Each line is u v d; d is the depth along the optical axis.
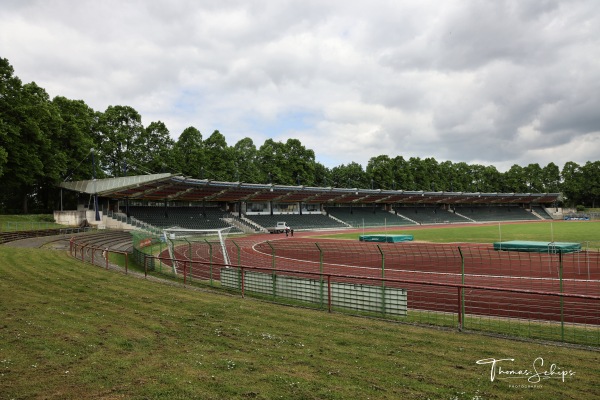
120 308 13.97
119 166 76.50
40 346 9.78
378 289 14.73
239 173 100.62
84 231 48.03
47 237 38.75
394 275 24.53
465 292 19.12
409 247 40.28
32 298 14.80
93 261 24.97
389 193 102.62
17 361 8.84
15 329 11.06
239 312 14.09
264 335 11.31
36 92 57.34
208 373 8.43
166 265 28.97
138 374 8.30
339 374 8.54
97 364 8.80
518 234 58.91
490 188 170.88
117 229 53.91
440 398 7.46
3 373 8.20
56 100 62.28
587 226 80.50
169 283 19.97
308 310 14.87
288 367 8.88
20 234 38.28
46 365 8.67
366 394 7.55
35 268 20.92
